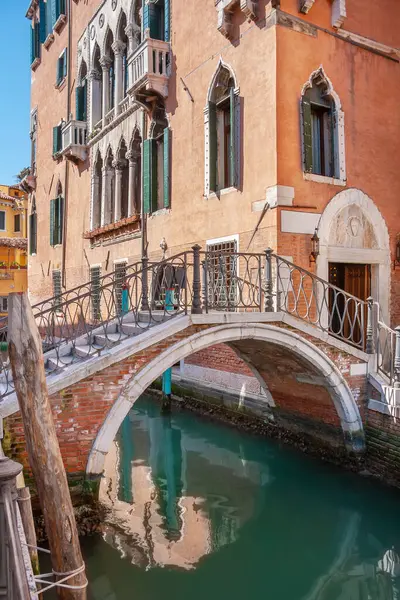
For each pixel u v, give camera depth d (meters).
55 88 18.11
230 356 10.13
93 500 5.62
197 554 5.44
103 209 14.20
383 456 7.16
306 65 8.34
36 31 20.02
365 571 5.14
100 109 14.95
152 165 11.62
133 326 6.62
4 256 27.64
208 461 8.31
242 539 5.78
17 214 29.91
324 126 8.95
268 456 8.35
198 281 6.28
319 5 8.50
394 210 9.49
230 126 9.04
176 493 7.08
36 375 3.57
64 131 16.02
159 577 5.00
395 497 6.64
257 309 8.24
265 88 8.16
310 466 7.82
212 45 9.46
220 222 9.26
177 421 10.62
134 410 11.61
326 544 5.66
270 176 8.04
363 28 9.14
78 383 5.53
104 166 14.20
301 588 4.86
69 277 16.78
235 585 4.88
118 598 4.64
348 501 6.62
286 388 8.52
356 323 9.46
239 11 8.73
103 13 13.97
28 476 5.27
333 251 8.56
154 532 5.92
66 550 3.57
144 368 5.85
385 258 9.29
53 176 18.28
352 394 7.35
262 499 6.81
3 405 5.13
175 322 6.00
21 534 2.81
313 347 6.95
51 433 3.61
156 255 11.42
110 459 8.56
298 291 7.46
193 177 10.09
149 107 11.56
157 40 10.79
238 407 9.98
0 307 27.22
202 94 9.78
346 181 8.79
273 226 7.97
